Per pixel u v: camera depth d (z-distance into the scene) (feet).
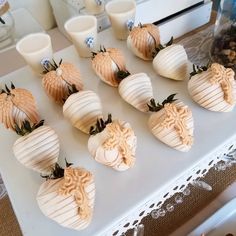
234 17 1.39
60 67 1.04
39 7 1.83
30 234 0.76
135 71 1.16
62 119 1.04
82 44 1.20
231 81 0.96
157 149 0.91
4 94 0.98
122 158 0.83
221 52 1.39
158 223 1.07
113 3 1.29
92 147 0.83
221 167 1.18
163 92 1.07
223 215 1.04
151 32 1.16
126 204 0.80
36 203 0.83
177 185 0.88
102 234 0.76
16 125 0.91
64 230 0.76
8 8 1.45
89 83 1.14
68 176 0.74
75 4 1.55
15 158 0.95
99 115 0.95
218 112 0.99
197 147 0.91
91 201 0.75
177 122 0.85
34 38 1.17
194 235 1.00
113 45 1.30
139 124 0.98
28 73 1.22
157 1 1.53
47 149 0.86
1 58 1.46
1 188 1.18
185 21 1.67
